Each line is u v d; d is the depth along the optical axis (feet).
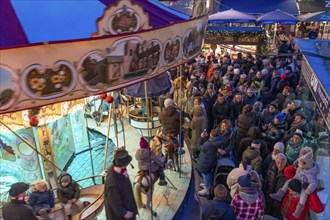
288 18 48.91
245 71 39.70
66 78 10.60
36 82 10.14
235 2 57.88
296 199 16.78
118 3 11.08
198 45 17.22
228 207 15.21
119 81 11.94
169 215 18.98
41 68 10.09
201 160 21.26
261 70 36.24
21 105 10.17
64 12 12.10
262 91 31.60
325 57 25.00
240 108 28.25
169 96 29.55
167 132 24.38
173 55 14.35
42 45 9.89
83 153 27.76
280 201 18.58
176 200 20.45
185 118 27.71
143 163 18.07
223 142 21.13
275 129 24.39
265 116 25.89
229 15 49.24
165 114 24.02
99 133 30.73
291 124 24.48
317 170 16.74
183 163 25.09
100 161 26.37
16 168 21.17
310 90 23.47
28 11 11.64
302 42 31.91
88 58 10.84
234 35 50.78
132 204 14.52
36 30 11.09
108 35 11.03
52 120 20.44
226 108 27.84
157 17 15.11
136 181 18.34
